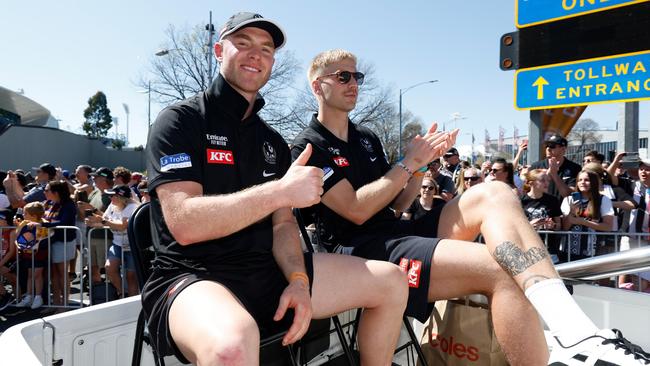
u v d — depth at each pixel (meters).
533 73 5.60
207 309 1.28
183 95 26.08
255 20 1.69
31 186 10.81
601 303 1.90
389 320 1.67
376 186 2.07
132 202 5.94
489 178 5.44
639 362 1.28
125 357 1.61
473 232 1.90
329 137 2.28
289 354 1.66
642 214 5.06
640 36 4.84
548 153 5.53
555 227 4.75
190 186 1.48
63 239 5.93
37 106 45.59
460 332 1.89
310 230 2.64
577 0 5.21
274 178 1.83
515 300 1.60
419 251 1.85
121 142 58.06
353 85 2.31
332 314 1.66
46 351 1.38
